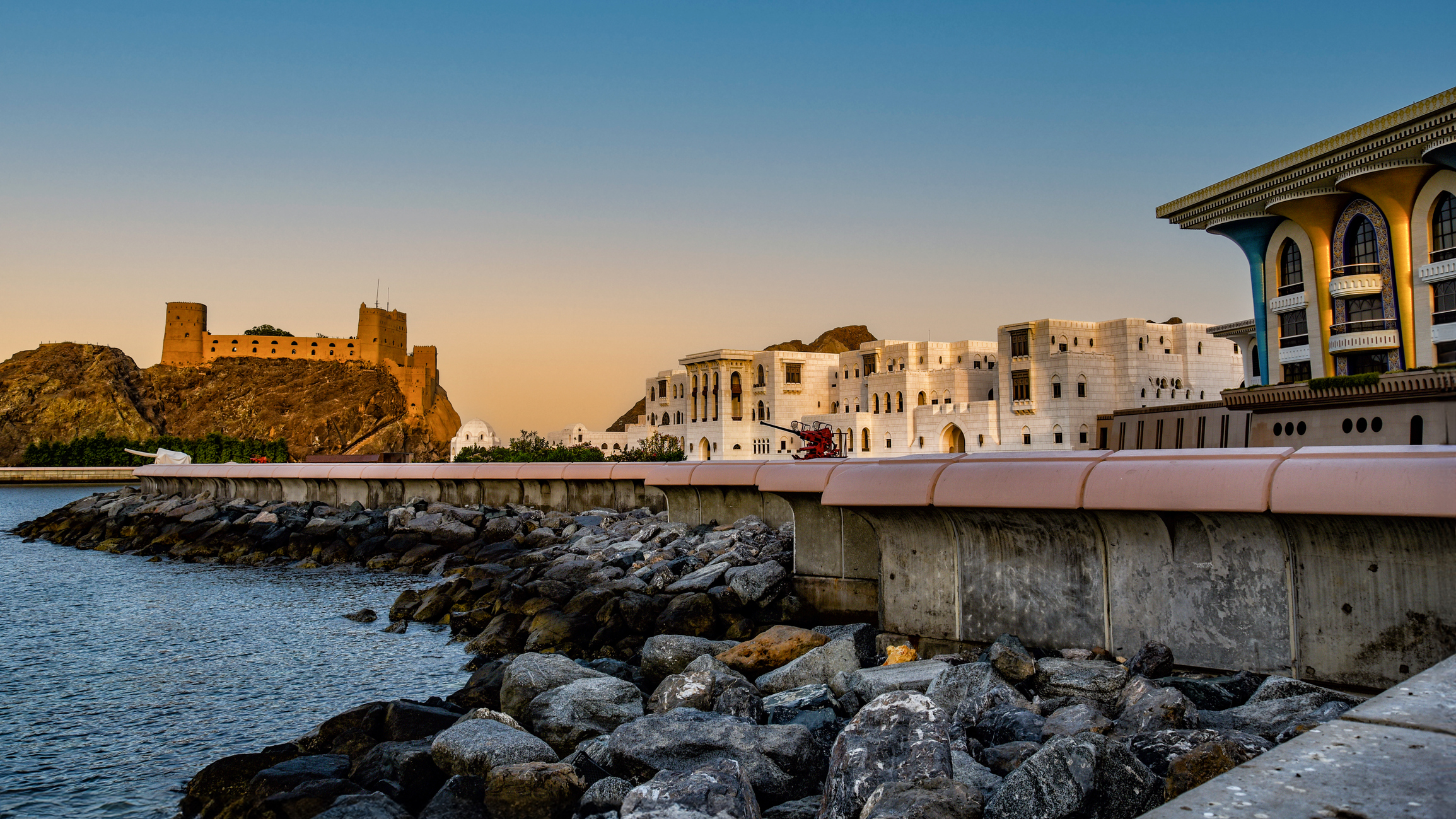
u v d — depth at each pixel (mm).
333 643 24234
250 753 15344
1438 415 33875
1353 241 44250
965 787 8352
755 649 16297
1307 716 10281
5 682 20625
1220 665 13008
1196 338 100188
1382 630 11500
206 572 39156
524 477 42688
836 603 19812
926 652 16562
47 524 64750
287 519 46094
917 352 119750
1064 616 14750
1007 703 12039
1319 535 11977
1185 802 4371
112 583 36688
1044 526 14852
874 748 9117
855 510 17438
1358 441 37438
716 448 139500
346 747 14047
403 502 48281
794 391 137000
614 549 28719
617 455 134375
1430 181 39406
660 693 13617
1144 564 13844
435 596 27422
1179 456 13492
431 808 10797
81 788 14477
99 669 21812
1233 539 12883
